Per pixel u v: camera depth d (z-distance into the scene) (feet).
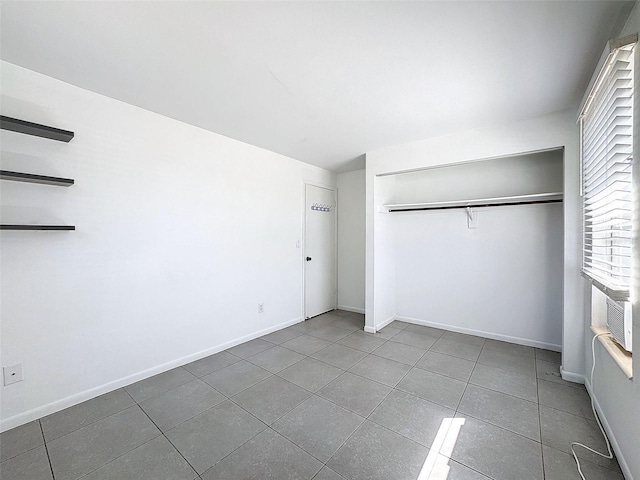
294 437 5.77
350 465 5.08
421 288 12.88
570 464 5.05
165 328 8.58
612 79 4.89
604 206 5.72
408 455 5.29
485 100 7.33
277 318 12.30
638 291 4.13
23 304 6.19
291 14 4.51
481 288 11.46
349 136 9.98
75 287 6.88
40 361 6.40
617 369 5.24
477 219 11.52
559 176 10.03
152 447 5.51
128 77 6.41
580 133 7.41
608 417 5.67
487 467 5.01
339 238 15.81
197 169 9.29
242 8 4.40
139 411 6.63
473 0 4.21
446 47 5.30
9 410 6.03
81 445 5.55
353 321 13.57
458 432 5.89
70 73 6.28
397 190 13.52
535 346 10.39
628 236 5.00
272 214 11.98
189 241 9.13
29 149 6.25
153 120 8.21
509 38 5.03
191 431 5.95
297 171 13.17
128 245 7.78
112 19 4.65
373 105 7.64
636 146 4.15
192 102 7.57
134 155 7.85
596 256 6.48
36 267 6.34
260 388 7.61
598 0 4.19
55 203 6.57
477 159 9.27
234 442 5.64
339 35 5.00
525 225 10.59
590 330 7.09
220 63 5.85
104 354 7.36
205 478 4.82
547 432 5.87
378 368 8.74
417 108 7.80
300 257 13.44
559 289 10.00
